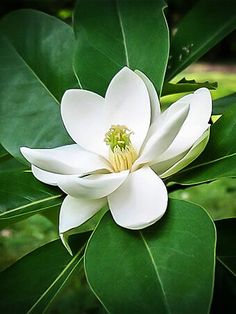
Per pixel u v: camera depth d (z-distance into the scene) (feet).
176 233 0.60
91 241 0.62
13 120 0.81
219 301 0.68
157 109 0.72
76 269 0.67
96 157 0.71
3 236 2.83
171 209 0.63
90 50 0.82
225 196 3.16
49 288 0.67
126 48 0.81
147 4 0.83
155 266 0.58
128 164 0.69
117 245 0.61
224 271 0.70
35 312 0.65
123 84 0.72
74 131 0.72
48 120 0.81
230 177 0.65
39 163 0.65
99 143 0.72
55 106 0.82
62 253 0.70
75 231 0.72
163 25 0.81
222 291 0.69
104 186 0.63
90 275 0.58
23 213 0.70
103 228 0.63
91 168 0.69
